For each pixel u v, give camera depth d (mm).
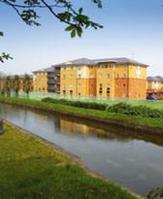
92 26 3576
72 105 52000
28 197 9016
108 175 15805
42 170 12305
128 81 73375
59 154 16062
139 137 27641
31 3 3926
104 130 31734
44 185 10094
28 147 17781
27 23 4266
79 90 83188
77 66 83125
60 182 10508
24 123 37906
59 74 89750
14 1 3863
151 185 14188
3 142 19328
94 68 81125
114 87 75625
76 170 12445
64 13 3521
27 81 98562
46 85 100688
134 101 54188
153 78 99750
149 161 18859
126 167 17406
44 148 17625
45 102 60000
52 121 39906
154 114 33188
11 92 98625
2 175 11602
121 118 33750
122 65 74125
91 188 10062
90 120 39688
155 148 22875
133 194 10445
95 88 80562
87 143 24828
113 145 24031
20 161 14164
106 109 41656
